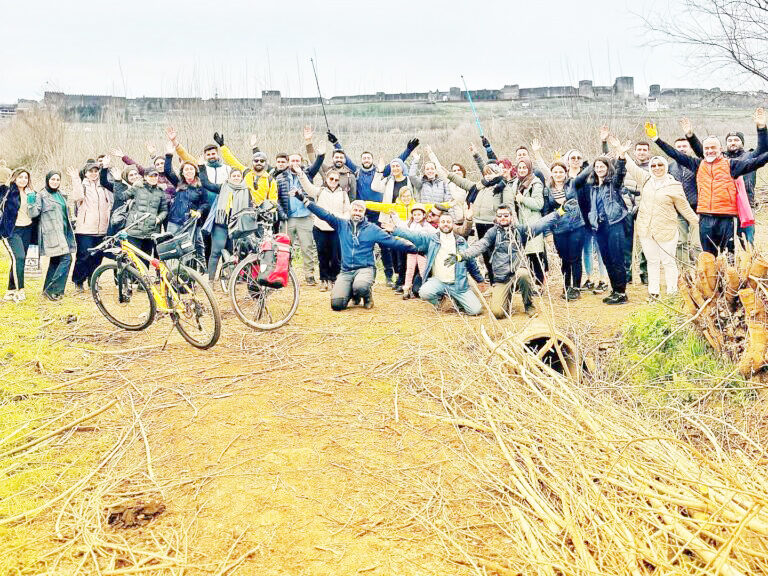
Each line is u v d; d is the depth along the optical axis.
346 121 20.69
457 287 8.43
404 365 6.69
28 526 4.15
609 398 5.49
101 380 6.41
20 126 19.67
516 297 9.31
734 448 4.87
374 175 10.55
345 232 8.73
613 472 4.11
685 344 6.37
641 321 6.79
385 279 10.94
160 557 3.80
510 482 4.47
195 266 9.41
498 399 5.46
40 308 8.77
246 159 16.66
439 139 18.62
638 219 8.34
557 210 8.58
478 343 6.91
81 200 9.60
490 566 3.69
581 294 9.30
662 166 8.12
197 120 18.16
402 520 4.16
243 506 4.30
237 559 3.79
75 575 3.69
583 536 3.68
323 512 4.23
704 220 8.11
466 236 8.77
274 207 8.96
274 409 5.73
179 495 4.47
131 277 7.64
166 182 10.52
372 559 3.78
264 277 7.64
